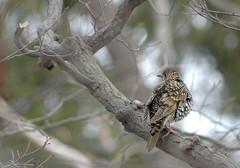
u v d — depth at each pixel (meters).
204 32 17.28
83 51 9.72
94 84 9.35
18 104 15.65
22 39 12.41
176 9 16.05
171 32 16.39
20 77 15.45
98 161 15.66
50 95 16.31
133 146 14.73
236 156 12.54
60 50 9.73
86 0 12.38
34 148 14.39
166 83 9.72
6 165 9.74
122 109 8.98
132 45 14.06
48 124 13.98
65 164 15.22
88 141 16.84
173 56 17.11
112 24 9.69
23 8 13.64
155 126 8.80
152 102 9.34
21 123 13.72
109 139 16.86
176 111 9.40
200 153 8.22
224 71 17.56
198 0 11.30
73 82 14.88
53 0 11.02
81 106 16.69
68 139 16.47
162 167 13.41
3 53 13.00
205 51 17.56
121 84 16.12
